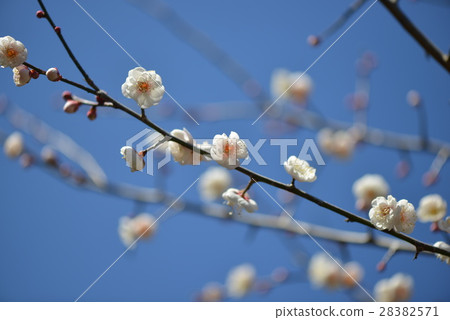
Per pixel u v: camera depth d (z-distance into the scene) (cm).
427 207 64
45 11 55
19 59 56
